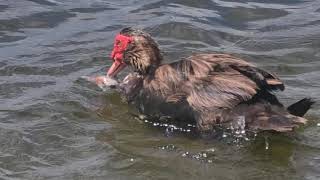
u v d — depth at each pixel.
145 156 11.12
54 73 14.13
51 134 11.77
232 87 11.59
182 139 11.71
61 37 15.77
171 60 14.62
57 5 17.25
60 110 12.61
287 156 11.10
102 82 13.40
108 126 12.16
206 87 11.80
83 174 10.58
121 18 16.58
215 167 10.82
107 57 14.74
